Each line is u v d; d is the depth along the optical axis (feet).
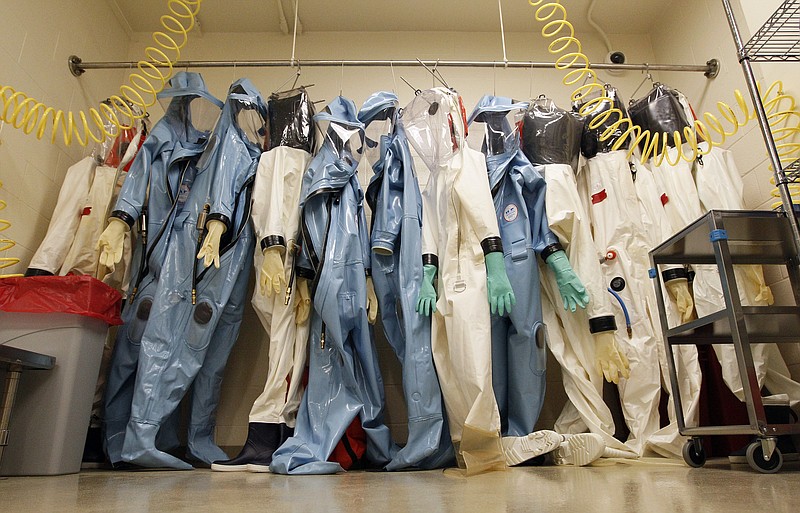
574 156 7.06
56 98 7.13
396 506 2.65
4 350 4.32
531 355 5.98
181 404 7.06
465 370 5.32
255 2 8.87
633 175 7.11
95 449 6.10
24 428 4.86
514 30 9.60
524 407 6.00
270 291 6.00
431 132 6.95
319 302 5.94
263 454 5.59
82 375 5.20
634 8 9.14
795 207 4.83
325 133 6.99
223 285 6.27
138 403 5.63
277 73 9.11
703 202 6.54
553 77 9.26
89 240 6.55
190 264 6.28
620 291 6.39
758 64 6.81
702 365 6.33
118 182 6.89
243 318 7.61
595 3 9.00
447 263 6.04
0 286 5.11
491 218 6.05
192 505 2.78
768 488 3.13
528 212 6.66
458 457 5.46
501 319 6.28
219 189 6.38
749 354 4.33
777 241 5.11
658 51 9.36
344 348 5.92
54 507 2.73
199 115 7.65
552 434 5.36
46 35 6.98
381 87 9.05
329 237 6.20
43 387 4.97
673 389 5.28
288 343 6.10
